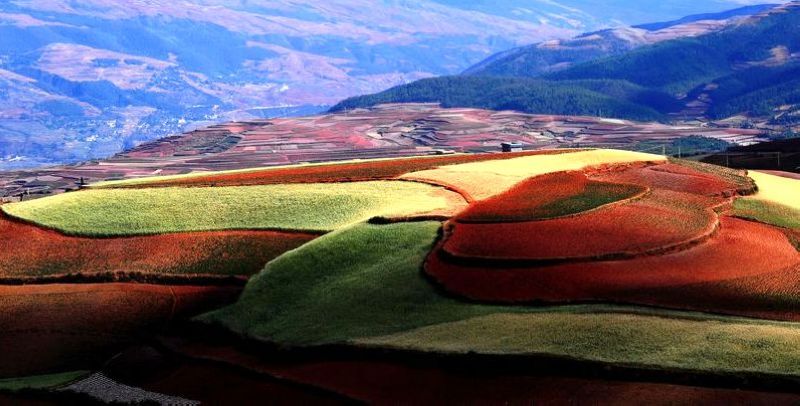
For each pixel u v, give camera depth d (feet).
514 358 166.40
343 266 232.73
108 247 263.49
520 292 206.08
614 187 296.10
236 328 208.74
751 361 156.76
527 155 371.35
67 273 249.55
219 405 173.47
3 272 252.62
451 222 254.88
